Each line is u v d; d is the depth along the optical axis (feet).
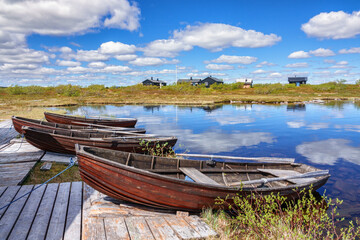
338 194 25.59
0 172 25.44
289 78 334.65
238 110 109.50
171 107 124.98
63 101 141.38
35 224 15.47
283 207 21.80
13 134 46.55
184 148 44.19
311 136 55.01
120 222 16.14
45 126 38.91
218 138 52.85
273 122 74.90
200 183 17.72
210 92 242.99
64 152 33.68
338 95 197.67
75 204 18.44
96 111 103.81
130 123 58.90
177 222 16.80
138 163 21.38
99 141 32.17
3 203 18.21
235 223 18.10
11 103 120.47
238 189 18.84
